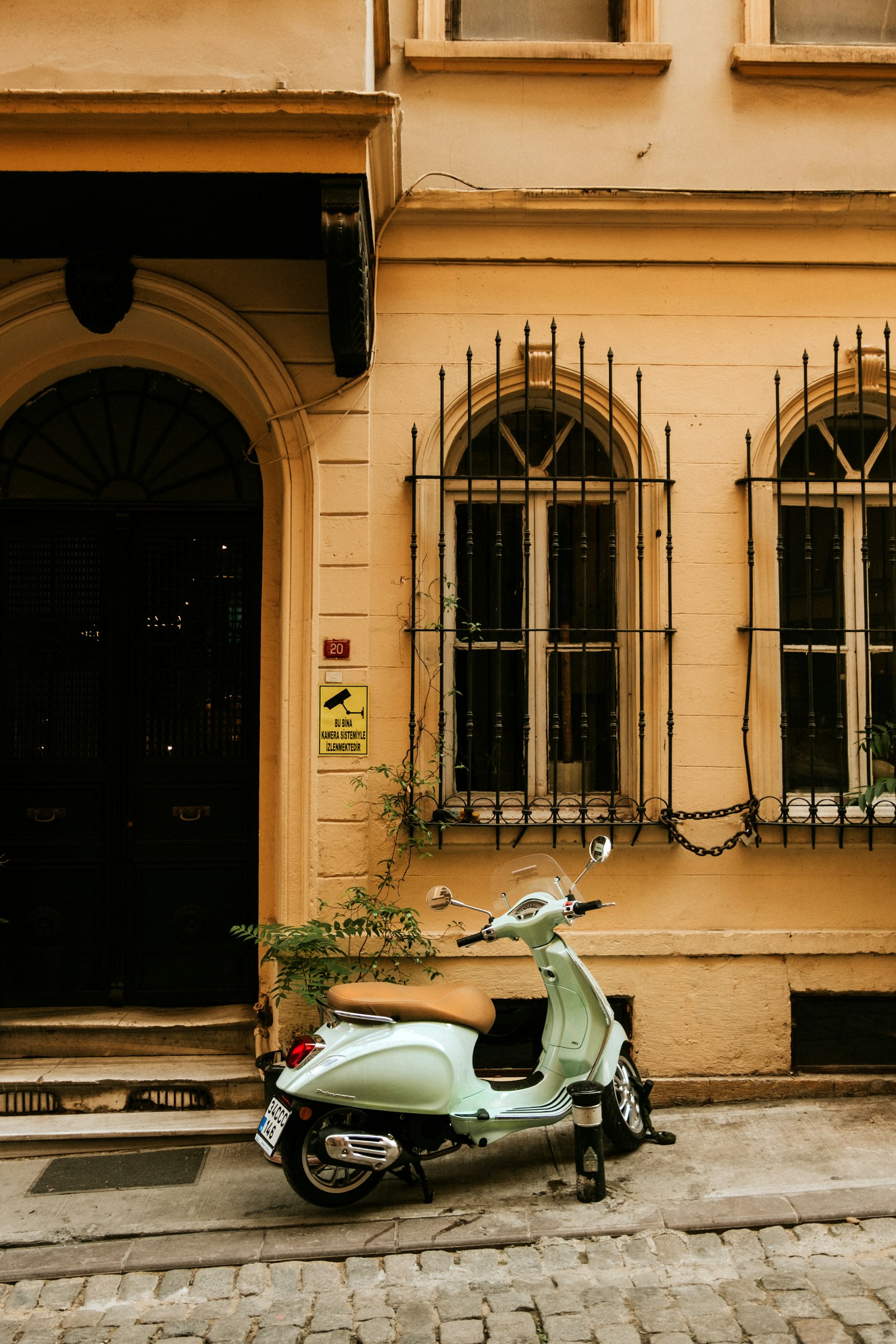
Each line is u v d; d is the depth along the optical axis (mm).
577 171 5121
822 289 5141
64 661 5301
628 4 5301
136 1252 3592
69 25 4250
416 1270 3451
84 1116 4613
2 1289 3438
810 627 4949
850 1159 4137
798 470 5273
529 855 4758
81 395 5367
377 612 4953
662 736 5000
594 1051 4035
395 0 5145
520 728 5156
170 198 4297
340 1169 3896
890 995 4953
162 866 5262
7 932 5230
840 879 4980
